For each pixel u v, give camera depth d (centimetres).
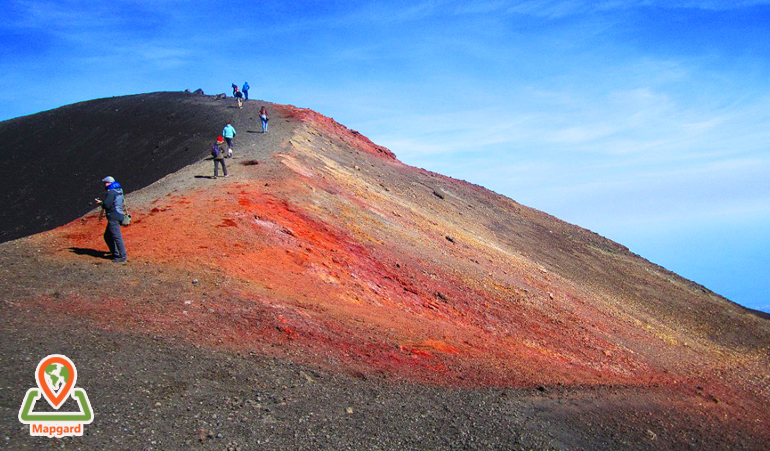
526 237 3575
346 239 1669
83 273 913
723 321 2898
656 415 999
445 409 711
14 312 721
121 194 1001
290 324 888
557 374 1119
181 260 1049
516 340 1434
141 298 843
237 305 899
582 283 2895
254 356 739
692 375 1739
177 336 738
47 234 1142
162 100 5534
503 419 716
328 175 2536
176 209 1384
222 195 1581
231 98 5225
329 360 801
